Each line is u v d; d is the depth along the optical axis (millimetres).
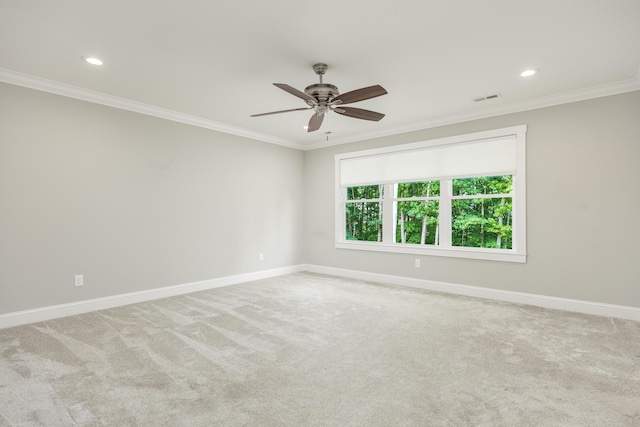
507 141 4250
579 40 2631
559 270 3881
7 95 3273
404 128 5059
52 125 3545
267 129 5340
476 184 6305
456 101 4031
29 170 3408
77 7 2174
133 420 1818
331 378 2291
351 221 6320
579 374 2336
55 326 3291
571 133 3803
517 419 1836
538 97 3898
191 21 2352
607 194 3613
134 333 3104
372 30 2480
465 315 3648
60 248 3600
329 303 4125
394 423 1806
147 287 4285
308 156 6445
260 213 5703
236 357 2611
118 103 3984
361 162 5688
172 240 4543
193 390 2129
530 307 3941
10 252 3295
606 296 3619
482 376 2316
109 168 3961
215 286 5020
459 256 4598
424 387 2174
